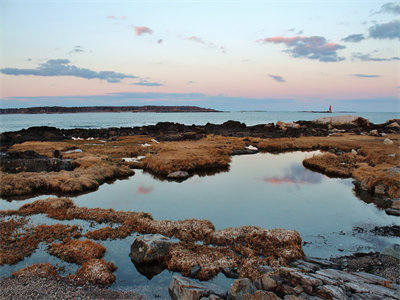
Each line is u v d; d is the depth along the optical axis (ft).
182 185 107.14
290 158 169.58
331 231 65.67
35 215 72.54
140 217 69.51
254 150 194.08
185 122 636.48
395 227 67.46
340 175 122.31
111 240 59.31
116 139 249.96
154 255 50.70
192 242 57.21
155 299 40.83
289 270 43.11
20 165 120.06
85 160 134.00
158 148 186.50
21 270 46.26
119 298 40.63
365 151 160.76
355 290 37.19
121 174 121.39
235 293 39.04
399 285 41.27
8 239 57.72
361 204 84.64
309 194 95.14
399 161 130.31
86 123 560.61
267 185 107.14
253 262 48.80
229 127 354.13
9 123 564.30
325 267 48.37
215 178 118.32
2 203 85.30
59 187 97.35
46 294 40.37
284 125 350.84
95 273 45.55
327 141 223.92
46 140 239.09
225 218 74.02
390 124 337.11
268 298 36.04
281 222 71.41
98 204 84.99
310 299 35.96
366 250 56.24
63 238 59.26
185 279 42.78
